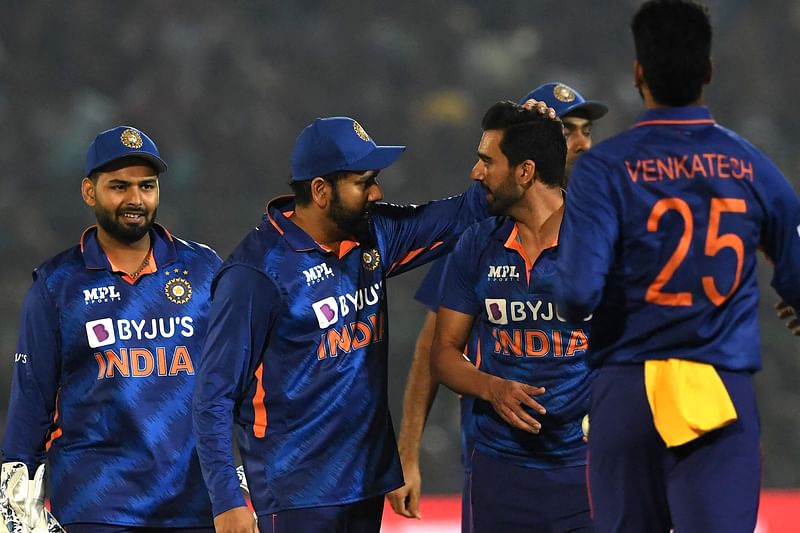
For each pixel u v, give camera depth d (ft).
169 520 43.29
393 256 43.21
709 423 32.30
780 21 164.04
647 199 33.09
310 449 40.11
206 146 146.51
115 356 43.11
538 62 162.81
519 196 41.47
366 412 40.78
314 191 39.75
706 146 33.47
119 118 147.95
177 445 43.39
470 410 46.39
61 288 43.27
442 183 150.00
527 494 44.04
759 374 120.26
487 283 43.04
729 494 32.96
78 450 43.32
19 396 43.34
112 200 42.70
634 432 33.40
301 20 162.61
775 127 159.84
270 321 39.70
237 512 37.68
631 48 166.81
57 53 154.20
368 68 158.40
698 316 33.04
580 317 33.58
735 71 160.86
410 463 47.52
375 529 41.86
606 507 34.30
